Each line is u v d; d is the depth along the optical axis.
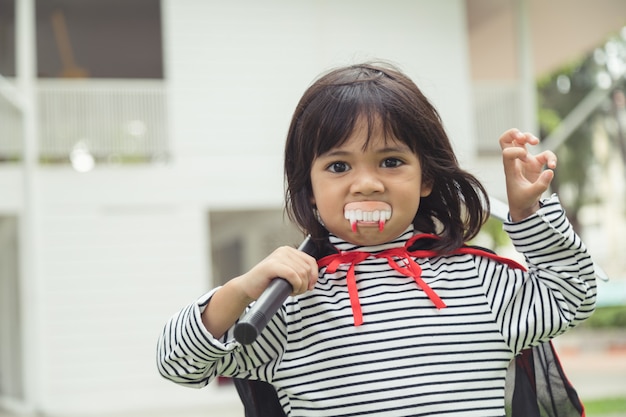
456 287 1.84
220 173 11.24
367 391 1.73
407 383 1.73
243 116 11.32
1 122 10.88
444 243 1.92
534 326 1.82
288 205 2.00
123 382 10.74
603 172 25.03
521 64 12.08
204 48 11.30
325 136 1.81
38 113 10.93
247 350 1.79
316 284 1.84
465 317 1.80
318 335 1.78
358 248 1.88
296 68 11.44
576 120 14.41
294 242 2.75
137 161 11.15
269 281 1.66
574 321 1.85
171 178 11.11
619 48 23.73
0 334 12.01
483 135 11.90
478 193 2.00
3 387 11.97
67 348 10.67
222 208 11.20
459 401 1.74
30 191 10.70
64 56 14.26
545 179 1.83
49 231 10.80
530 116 12.01
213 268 15.27
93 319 10.77
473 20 12.88
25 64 10.90
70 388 10.62
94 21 13.80
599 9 11.98
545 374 2.06
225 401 10.79
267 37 11.38
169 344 1.74
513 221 1.88
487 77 14.45
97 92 11.09
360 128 1.80
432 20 11.64
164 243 11.03
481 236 12.59
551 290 1.85
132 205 11.00
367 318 1.78
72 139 11.01
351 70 1.93
